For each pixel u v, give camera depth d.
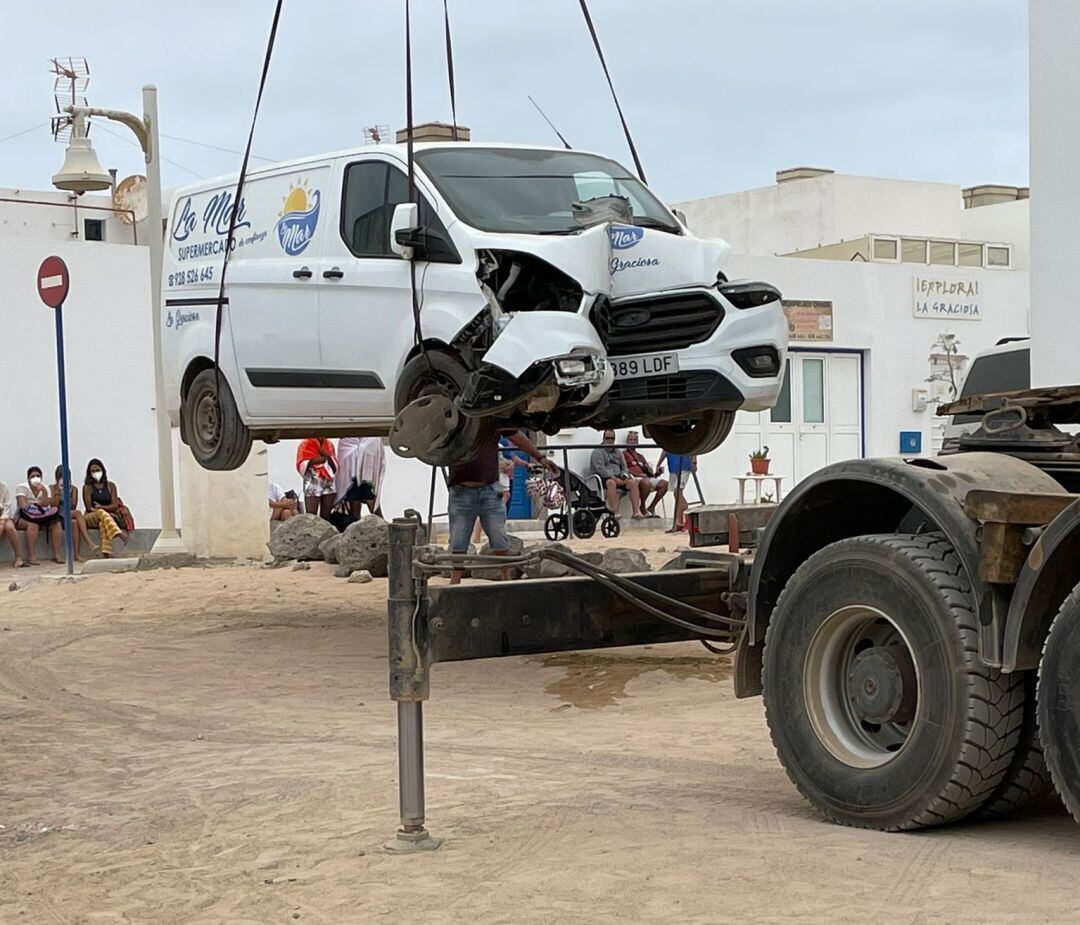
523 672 10.52
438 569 5.81
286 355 11.02
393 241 10.10
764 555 6.21
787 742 5.94
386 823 6.12
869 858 5.20
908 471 5.58
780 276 27.92
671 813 6.07
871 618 5.74
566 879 5.10
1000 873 4.95
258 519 19.47
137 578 16.66
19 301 22.50
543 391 9.41
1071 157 10.59
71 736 8.66
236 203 10.70
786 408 28.31
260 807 6.64
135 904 5.27
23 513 20.78
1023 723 5.38
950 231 39.09
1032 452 5.91
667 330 10.00
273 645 11.98
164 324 12.23
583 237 9.74
